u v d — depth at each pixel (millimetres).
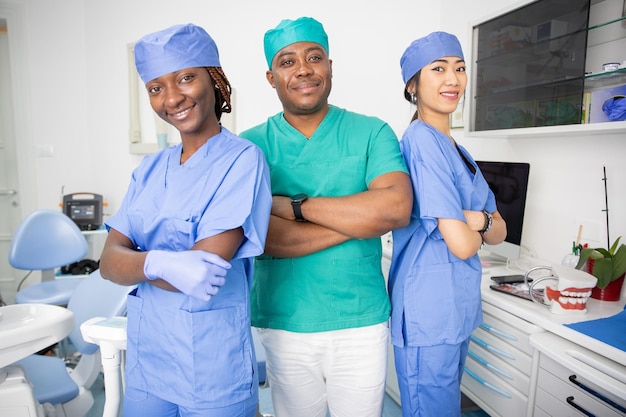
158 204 970
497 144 2283
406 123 2912
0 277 3889
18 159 3670
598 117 1534
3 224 3838
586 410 1301
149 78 914
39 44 3602
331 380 1192
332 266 1141
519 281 1816
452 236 1238
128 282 890
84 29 3693
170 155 1038
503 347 1654
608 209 1761
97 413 2104
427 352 1304
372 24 2895
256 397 983
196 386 899
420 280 1307
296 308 1148
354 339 1161
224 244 855
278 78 1130
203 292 784
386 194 1063
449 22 2600
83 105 3764
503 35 1875
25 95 3609
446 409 1346
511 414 1626
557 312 1500
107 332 1074
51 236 2777
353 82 2973
